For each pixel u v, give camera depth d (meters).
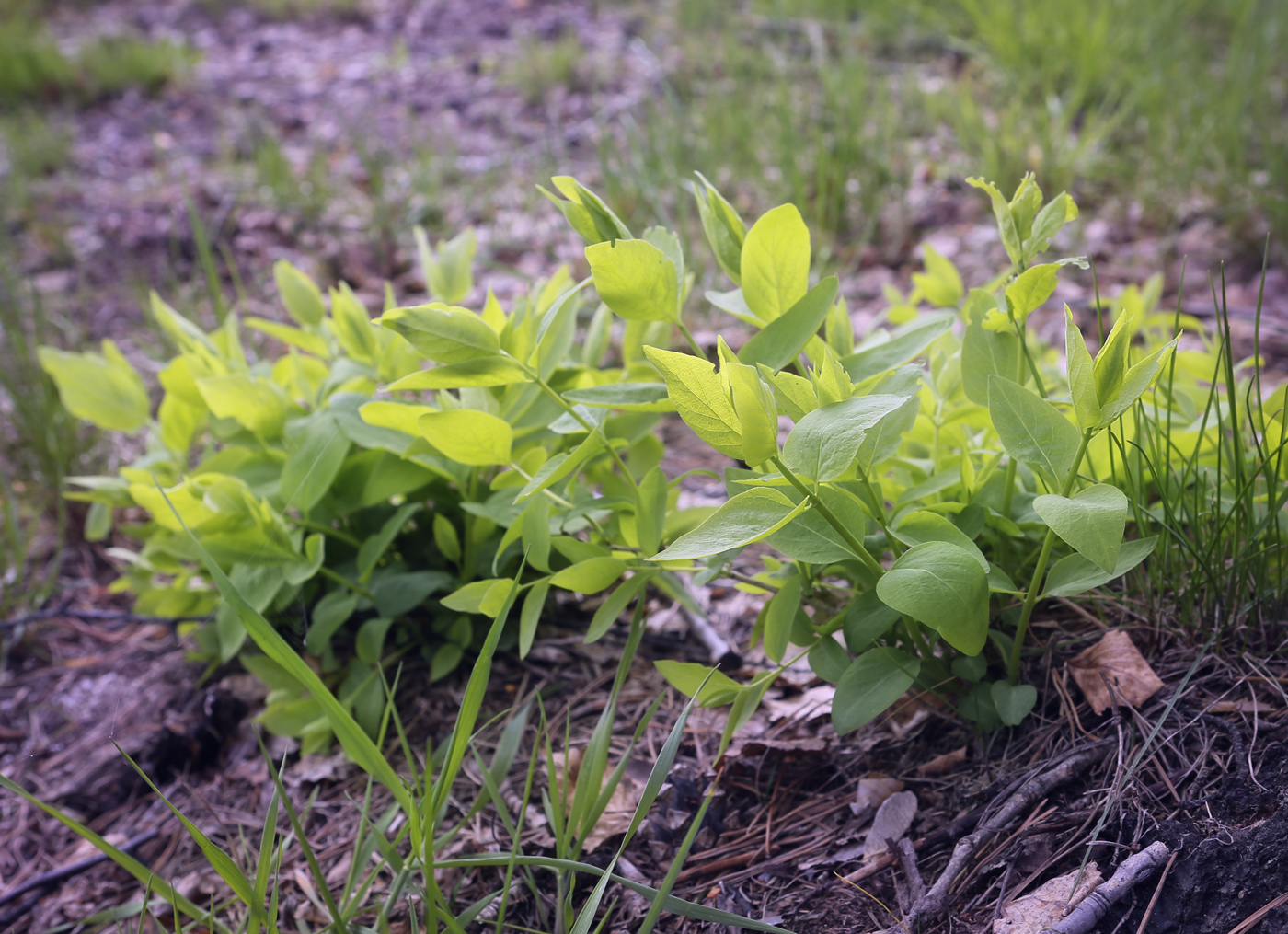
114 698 0.65
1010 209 0.46
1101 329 0.43
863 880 0.45
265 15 2.43
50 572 0.76
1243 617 0.46
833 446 0.39
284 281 0.65
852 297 1.00
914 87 1.38
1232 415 0.45
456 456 0.50
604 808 0.47
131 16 2.53
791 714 0.54
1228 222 1.00
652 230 0.50
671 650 0.60
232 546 0.57
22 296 1.10
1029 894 0.41
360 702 0.57
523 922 0.47
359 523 0.62
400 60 2.01
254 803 0.57
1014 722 0.45
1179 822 0.41
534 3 2.27
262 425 0.61
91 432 0.84
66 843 0.57
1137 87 1.21
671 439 0.82
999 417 0.42
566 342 0.54
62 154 1.59
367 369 0.62
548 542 0.49
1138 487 0.48
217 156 1.61
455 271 0.62
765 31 1.84
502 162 1.36
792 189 1.12
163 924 0.51
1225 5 1.60
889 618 0.45
